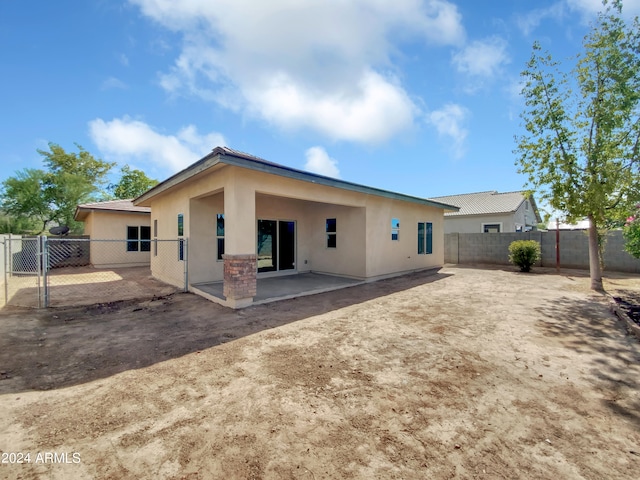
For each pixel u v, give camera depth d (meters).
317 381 3.07
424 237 12.35
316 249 10.84
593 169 7.60
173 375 3.22
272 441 2.15
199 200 8.11
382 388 2.93
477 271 11.98
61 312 5.88
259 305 6.37
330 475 1.83
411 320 5.28
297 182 7.23
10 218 20.14
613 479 1.79
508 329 4.75
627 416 2.46
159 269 10.17
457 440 2.16
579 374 3.22
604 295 7.18
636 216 7.48
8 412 2.53
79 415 2.48
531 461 1.95
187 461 1.95
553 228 13.53
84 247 14.95
